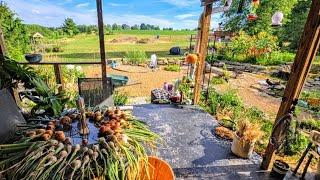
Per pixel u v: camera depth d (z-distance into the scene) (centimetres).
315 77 1010
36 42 1369
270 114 580
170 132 356
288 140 248
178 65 1285
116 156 159
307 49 225
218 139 341
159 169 188
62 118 194
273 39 1302
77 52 1638
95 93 382
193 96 479
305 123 464
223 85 868
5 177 155
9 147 160
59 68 431
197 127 376
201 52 452
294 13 1459
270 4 1328
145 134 200
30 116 275
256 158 300
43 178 140
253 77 1030
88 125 196
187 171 268
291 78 242
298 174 256
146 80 966
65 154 152
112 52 1728
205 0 432
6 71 323
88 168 151
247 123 308
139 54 1393
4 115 229
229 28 1367
